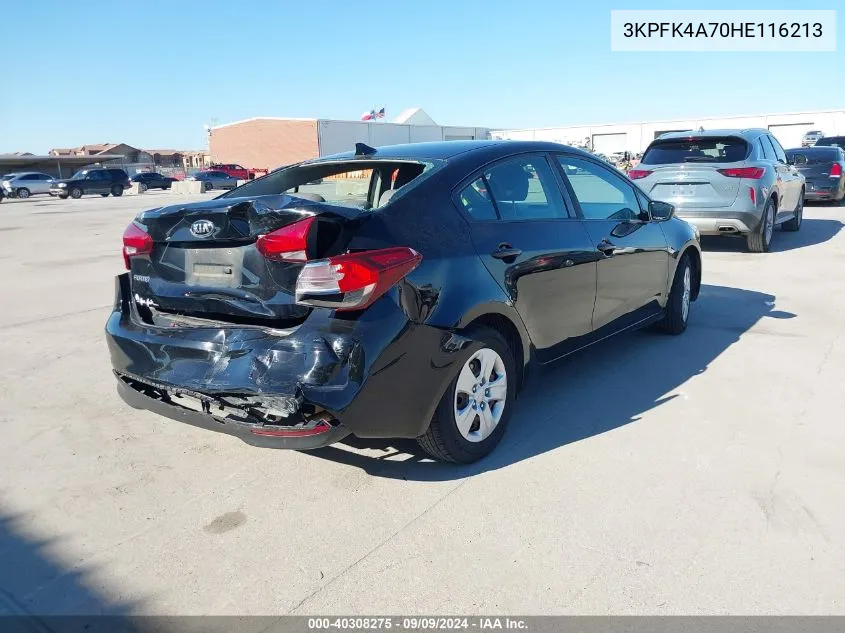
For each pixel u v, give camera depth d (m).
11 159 62.91
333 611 2.38
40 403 4.33
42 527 2.92
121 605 2.43
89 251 11.90
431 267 3.04
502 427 3.52
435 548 2.72
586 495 3.09
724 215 8.83
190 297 3.12
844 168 15.95
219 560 2.68
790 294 6.98
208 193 41.78
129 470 3.42
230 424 2.88
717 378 4.56
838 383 4.43
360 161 3.80
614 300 4.48
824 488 3.12
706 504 3.00
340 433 2.81
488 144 3.89
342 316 2.77
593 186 4.45
